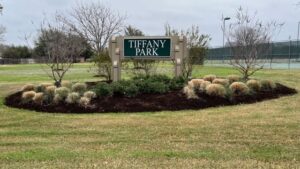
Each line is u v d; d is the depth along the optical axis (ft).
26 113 30.53
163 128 24.30
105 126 25.25
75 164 17.21
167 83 36.70
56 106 32.01
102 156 18.39
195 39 50.65
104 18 98.02
